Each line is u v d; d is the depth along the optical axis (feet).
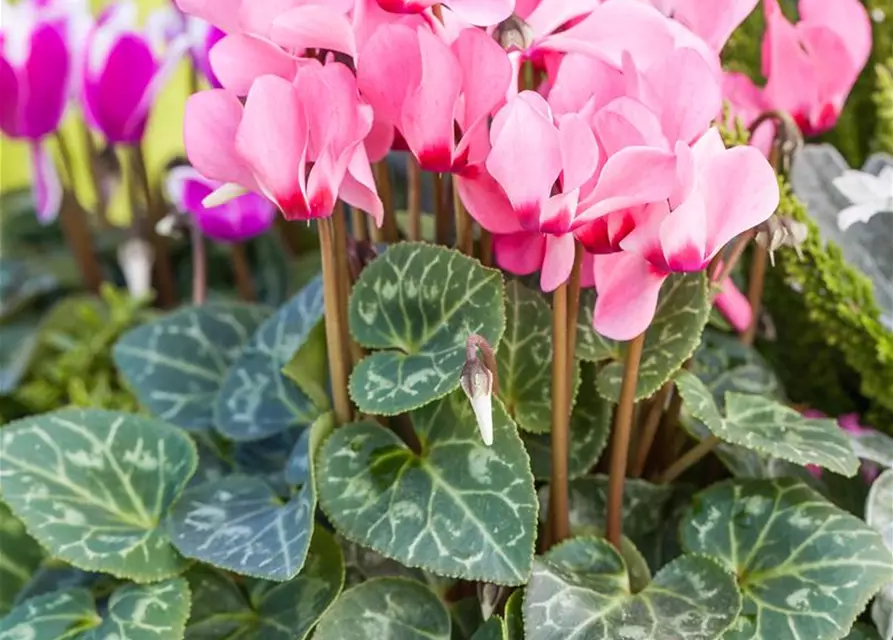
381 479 1.32
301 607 1.37
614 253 1.20
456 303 1.33
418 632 1.33
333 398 1.46
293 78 1.20
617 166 1.09
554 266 1.18
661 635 1.22
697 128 1.12
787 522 1.35
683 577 1.30
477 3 1.14
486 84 1.14
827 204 1.66
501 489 1.27
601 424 1.45
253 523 1.37
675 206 1.11
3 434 1.45
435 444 1.35
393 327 1.37
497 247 1.31
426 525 1.27
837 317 1.55
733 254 1.38
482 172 1.22
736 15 1.27
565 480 1.36
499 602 1.35
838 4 1.38
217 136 1.21
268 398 1.60
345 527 1.29
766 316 1.69
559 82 1.17
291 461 1.45
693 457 1.48
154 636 1.29
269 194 1.19
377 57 1.16
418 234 1.53
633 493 1.46
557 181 1.16
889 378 1.55
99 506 1.42
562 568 1.31
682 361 1.33
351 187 1.23
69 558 1.34
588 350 1.40
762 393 1.57
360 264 1.48
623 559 1.33
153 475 1.47
